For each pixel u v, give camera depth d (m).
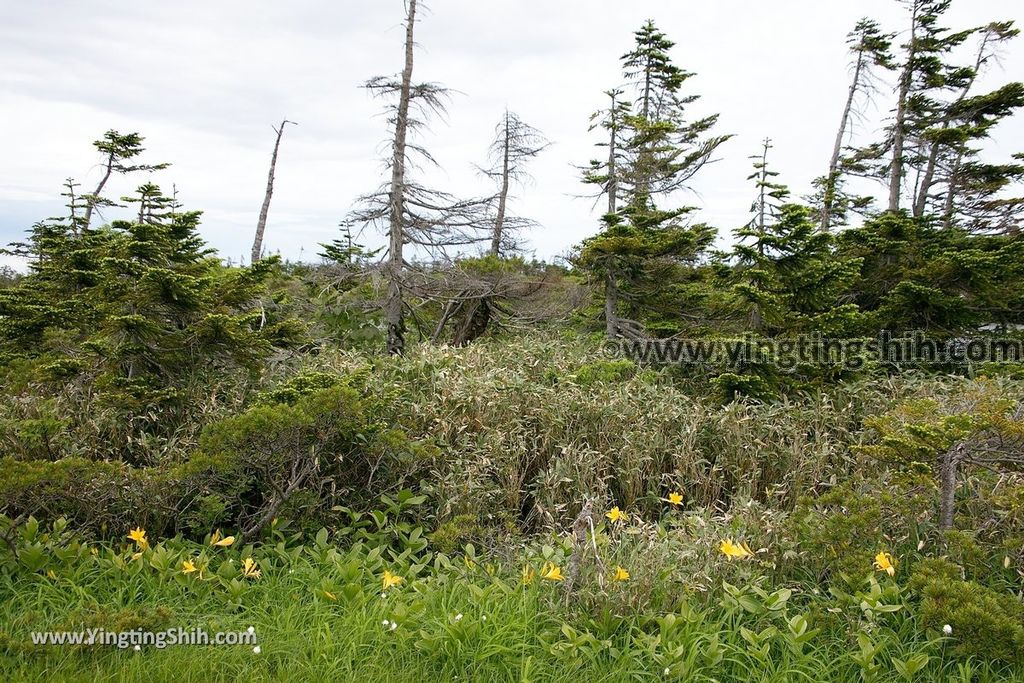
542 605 3.33
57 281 6.53
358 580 3.47
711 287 10.16
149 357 5.41
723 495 5.46
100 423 4.93
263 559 3.70
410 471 4.61
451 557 4.14
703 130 16.92
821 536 3.49
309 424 3.76
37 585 3.30
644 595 3.25
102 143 13.52
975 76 14.42
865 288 9.75
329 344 9.17
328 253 10.59
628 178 15.74
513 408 5.85
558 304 11.78
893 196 15.01
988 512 4.02
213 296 5.95
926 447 3.60
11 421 4.59
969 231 12.34
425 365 6.88
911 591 3.23
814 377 7.79
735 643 3.03
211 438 3.70
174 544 3.79
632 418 6.00
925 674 2.85
